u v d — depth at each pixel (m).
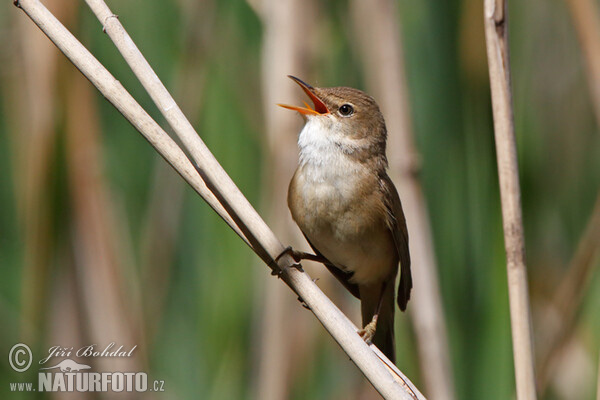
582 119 10.16
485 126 8.16
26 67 8.22
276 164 8.24
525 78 9.38
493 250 8.09
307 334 8.56
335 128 7.62
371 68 8.28
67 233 8.32
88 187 8.30
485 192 8.16
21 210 8.95
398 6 8.88
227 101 9.40
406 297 7.78
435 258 8.33
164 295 9.26
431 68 8.45
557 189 9.91
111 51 9.04
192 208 9.40
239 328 9.06
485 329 8.04
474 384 8.00
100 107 9.30
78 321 8.54
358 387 9.09
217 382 8.95
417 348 7.73
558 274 9.51
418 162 7.88
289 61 8.19
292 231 8.28
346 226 7.46
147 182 9.45
